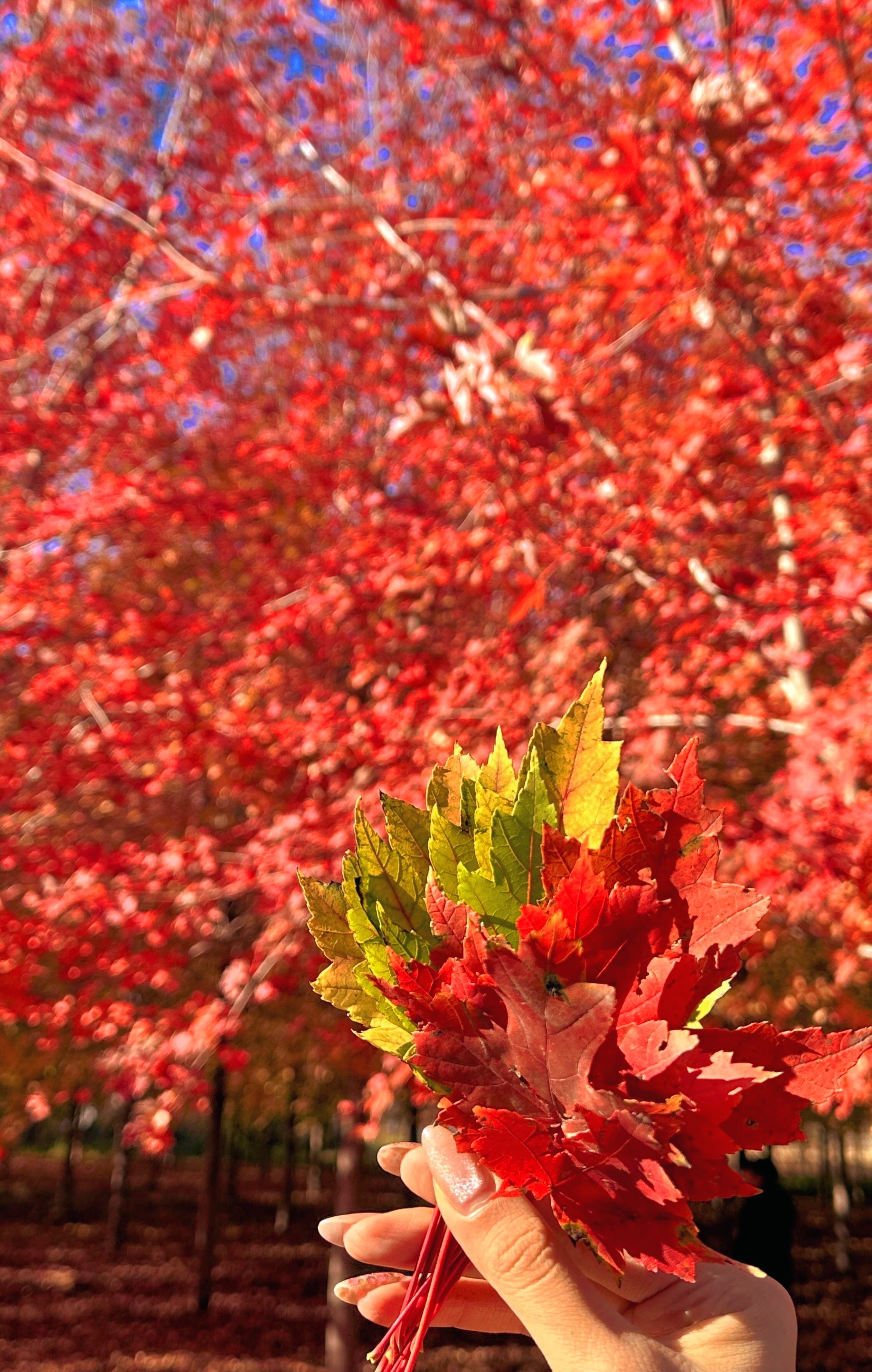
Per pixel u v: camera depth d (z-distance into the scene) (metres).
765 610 4.14
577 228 4.93
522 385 4.32
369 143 8.77
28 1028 8.34
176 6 9.05
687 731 4.77
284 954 5.47
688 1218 0.83
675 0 4.42
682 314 4.39
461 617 6.18
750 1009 6.95
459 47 5.95
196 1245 16.78
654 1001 0.84
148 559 7.23
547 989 0.83
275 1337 13.09
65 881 5.68
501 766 1.19
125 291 7.34
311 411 7.16
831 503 4.16
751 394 4.37
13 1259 17.86
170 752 5.60
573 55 5.91
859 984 6.09
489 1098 0.87
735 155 3.94
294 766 6.17
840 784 3.72
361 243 7.42
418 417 4.88
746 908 0.94
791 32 4.40
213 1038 5.14
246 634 6.02
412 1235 1.37
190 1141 36.47
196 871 5.38
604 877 0.96
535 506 4.48
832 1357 12.46
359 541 5.52
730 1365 1.07
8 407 6.97
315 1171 29.34
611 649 5.63
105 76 9.34
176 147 8.79
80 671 6.02
